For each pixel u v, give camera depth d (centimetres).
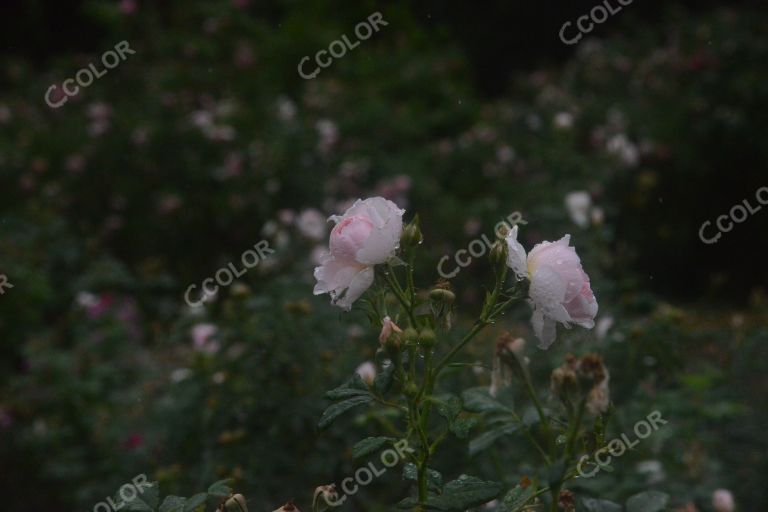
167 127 1087
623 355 464
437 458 445
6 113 1212
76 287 898
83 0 1658
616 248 1057
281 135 1084
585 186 971
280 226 836
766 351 621
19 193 1083
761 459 534
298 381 476
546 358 501
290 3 1509
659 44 1396
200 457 508
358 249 227
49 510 651
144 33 1304
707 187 1116
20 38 1656
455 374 453
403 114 1260
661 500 246
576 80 1360
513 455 454
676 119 1119
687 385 534
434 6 1730
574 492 389
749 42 1155
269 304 499
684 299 1093
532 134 1219
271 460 464
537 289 224
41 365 695
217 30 1316
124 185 1081
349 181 1079
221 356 500
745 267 1127
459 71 1468
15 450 675
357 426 470
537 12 1730
